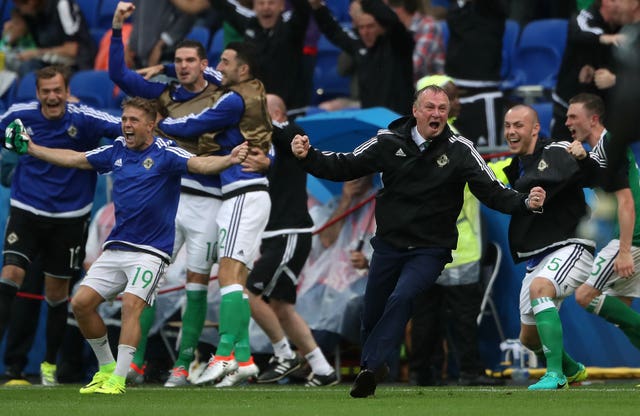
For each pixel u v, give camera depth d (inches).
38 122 1294.3
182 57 1251.2
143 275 1076.5
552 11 1974.7
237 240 1243.2
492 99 1537.9
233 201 1248.8
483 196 984.9
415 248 992.2
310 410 874.1
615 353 1354.6
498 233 1392.7
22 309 1438.2
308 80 1635.1
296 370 1389.0
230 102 1236.5
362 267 1390.3
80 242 1360.7
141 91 1282.0
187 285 1291.8
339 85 1910.7
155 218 1080.8
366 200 1421.0
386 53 1552.7
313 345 1336.1
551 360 1112.8
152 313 1330.0
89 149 1312.7
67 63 1911.9
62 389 1182.9
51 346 1391.5
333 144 1445.6
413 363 1316.4
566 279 1115.3
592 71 1406.3
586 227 1125.7
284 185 1337.4
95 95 1859.0
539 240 1127.0
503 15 1546.5
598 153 1109.1
